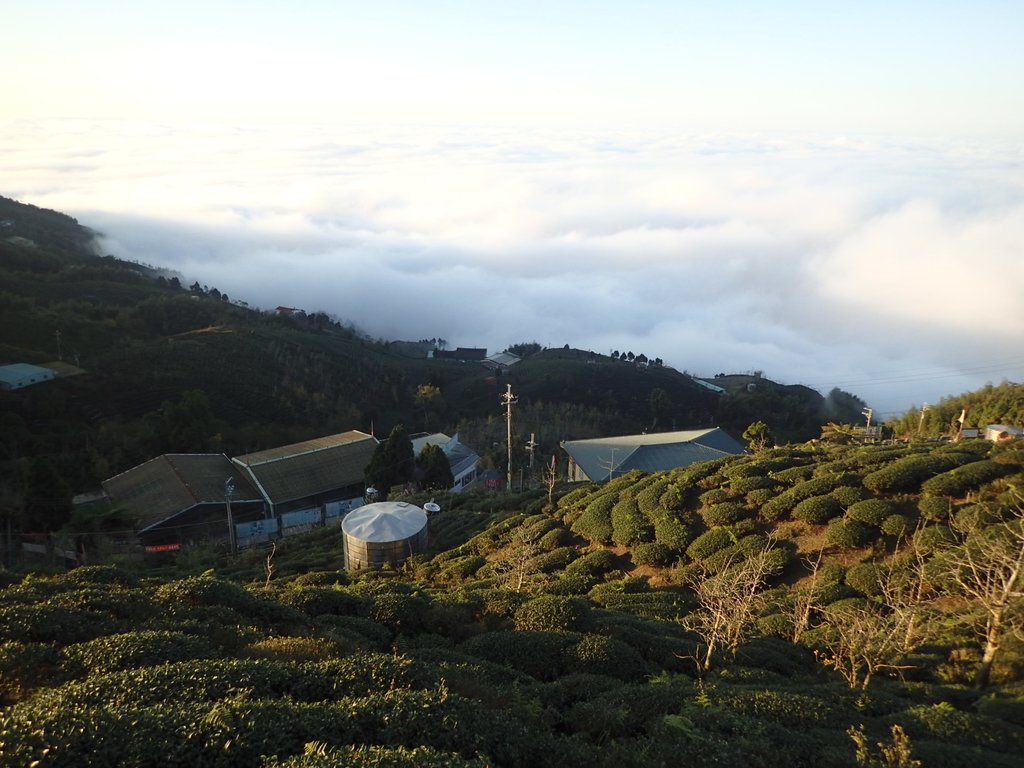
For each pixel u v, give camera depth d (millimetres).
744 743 9211
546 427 83062
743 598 16016
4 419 56875
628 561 26156
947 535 19859
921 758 9289
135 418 67125
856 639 13891
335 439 60406
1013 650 13836
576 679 12320
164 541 44938
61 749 6867
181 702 8391
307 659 11625
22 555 37062
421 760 6961
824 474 25766
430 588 25938
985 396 58344
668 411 96938
